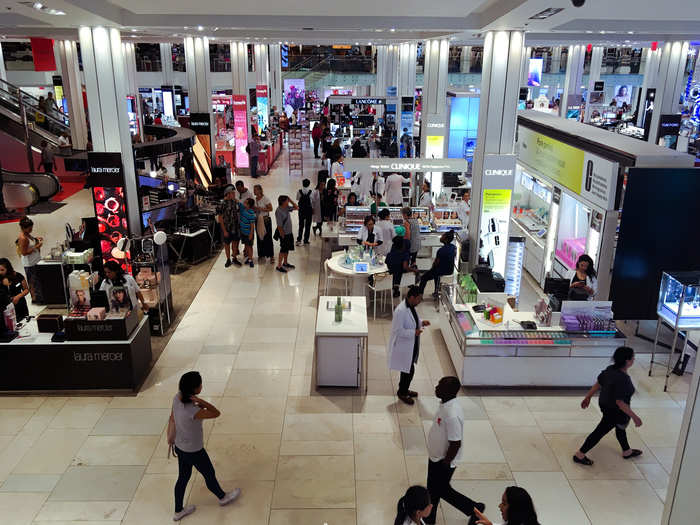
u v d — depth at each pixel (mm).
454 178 15156
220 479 5141
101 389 6500
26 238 8469
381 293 9414
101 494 4957
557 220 9469
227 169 15961
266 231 10766
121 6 7590
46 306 8602
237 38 14938
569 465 5359
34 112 17766
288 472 5242
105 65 7887
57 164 17391
